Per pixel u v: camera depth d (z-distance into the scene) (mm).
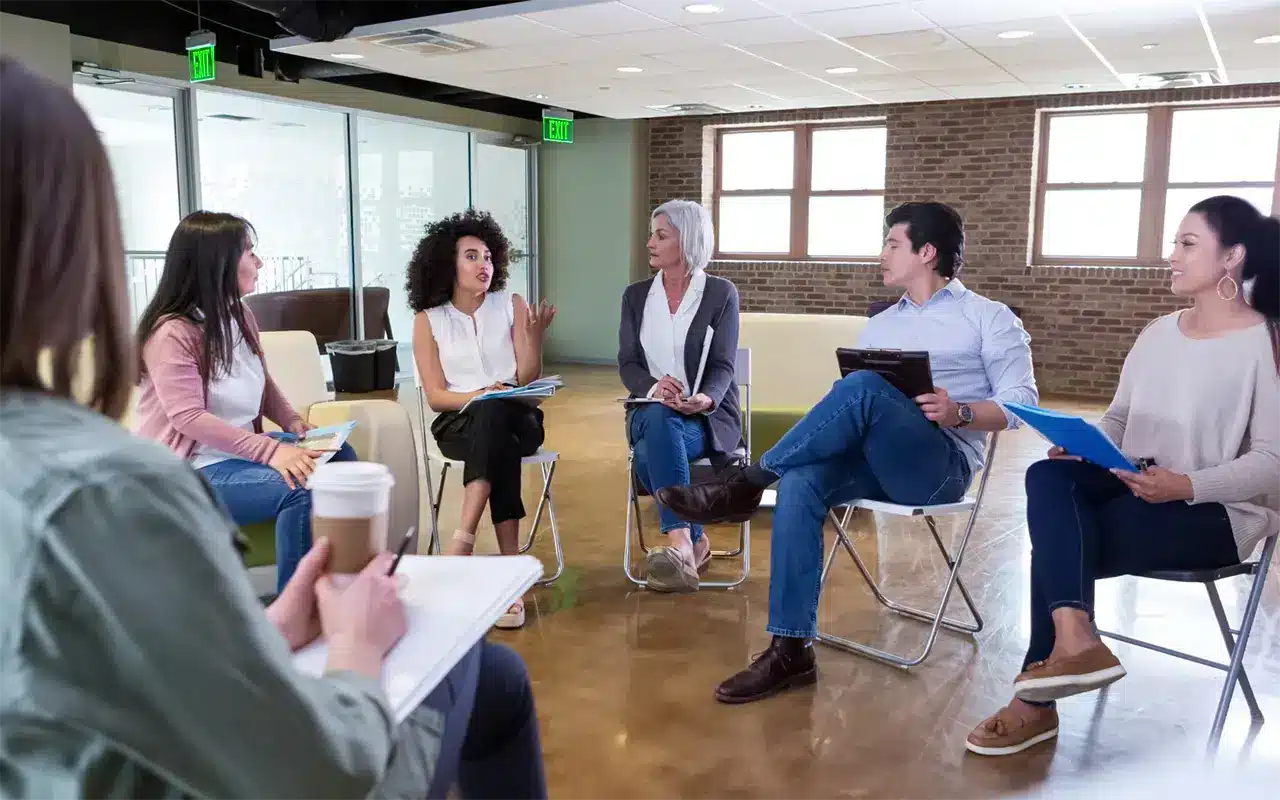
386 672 979
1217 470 2307
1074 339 9094
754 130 10570
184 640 643
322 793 716
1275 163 8336
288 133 8383
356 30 6582
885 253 3092
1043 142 9211
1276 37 6242
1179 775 2283
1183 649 3039
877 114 9758
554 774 2289
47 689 623
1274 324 2346
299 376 3650
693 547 3787
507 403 3375
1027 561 3979
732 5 5762
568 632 3199
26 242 679
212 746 663
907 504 2832
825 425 2752
